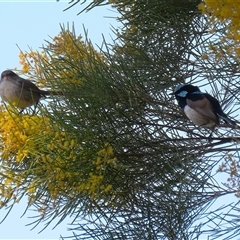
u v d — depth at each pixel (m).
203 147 4.73
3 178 4.21
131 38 4.94
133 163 4.60
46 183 4.20
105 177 4.36
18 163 4.36
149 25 4.89
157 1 4.71
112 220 4.60
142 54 4.77
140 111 4.71
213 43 4.46
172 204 4.50
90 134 4.29
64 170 4.14
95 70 4.50
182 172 4.67
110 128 4.51
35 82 5.31
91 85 4.45
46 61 4.73
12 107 4.36
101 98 4.43
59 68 4.64
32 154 4.23
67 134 4.23
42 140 4.19
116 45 5.02
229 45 3.99
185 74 4.95
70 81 4.54
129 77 4.63
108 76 4.60
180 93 5.02
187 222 4.54
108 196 4.63
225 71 4.50
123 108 4.69
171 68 4.89
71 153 4.18
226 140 4.86
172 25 4.81
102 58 5.01
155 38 4.95
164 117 5.05
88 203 4.40
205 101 4.97
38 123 4.34
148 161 4.67
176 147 4.71
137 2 4.79
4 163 4.34
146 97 4.85
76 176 4.19
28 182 4.19
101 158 4.30
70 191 4.28
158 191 4.65
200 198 4.68
